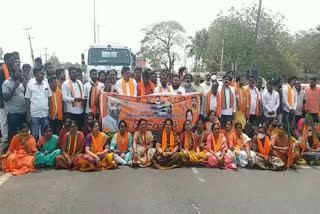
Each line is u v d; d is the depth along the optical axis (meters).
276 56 26.89
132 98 8.12
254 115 9.39
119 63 14.92
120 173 6.79
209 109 8.68
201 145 7.82
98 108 8.34
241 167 7.52
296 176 6.88
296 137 8.92
